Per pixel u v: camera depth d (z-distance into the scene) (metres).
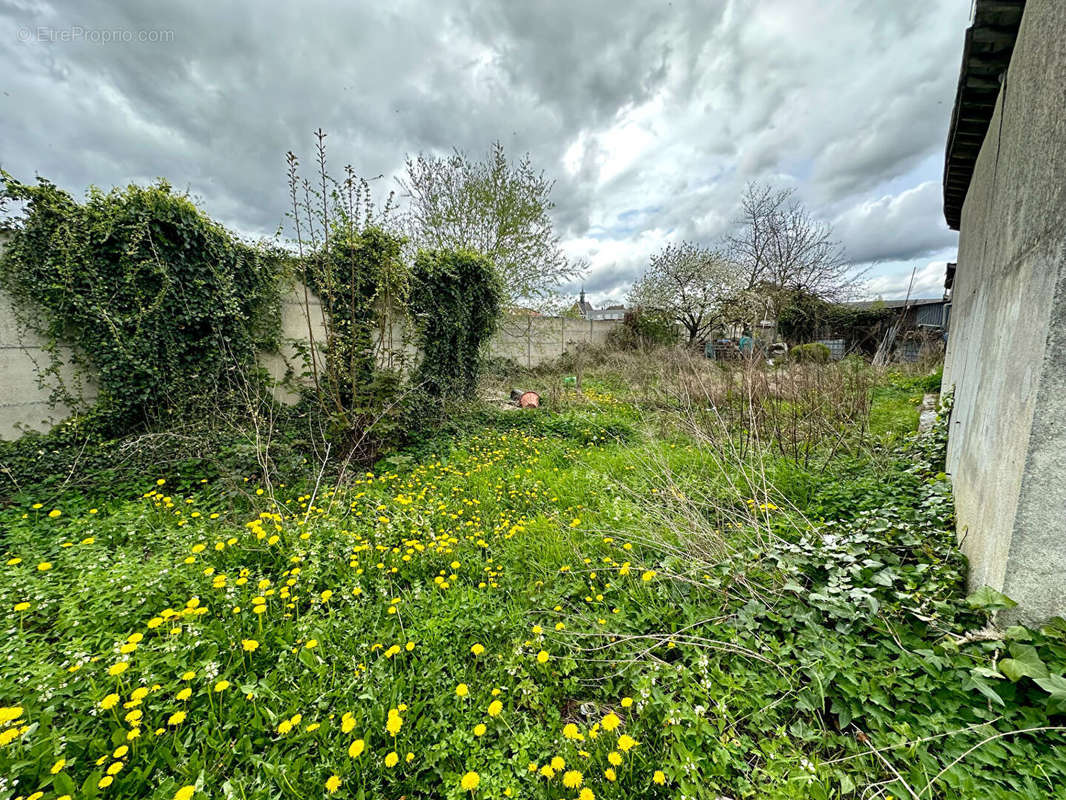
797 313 13.96
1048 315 1.33
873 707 1.30
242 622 1.74
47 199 3.55
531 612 1.93
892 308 13.96
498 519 2.96
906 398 6.88
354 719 1.27
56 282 3.63
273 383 4.94
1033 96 1.64
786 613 1.70
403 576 2.21
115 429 3.87
